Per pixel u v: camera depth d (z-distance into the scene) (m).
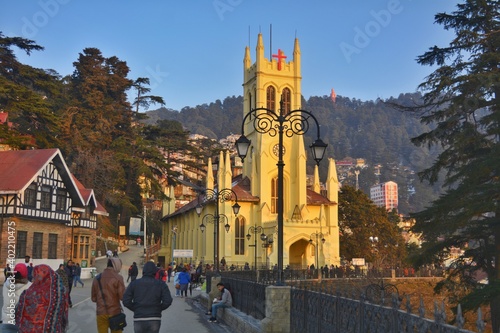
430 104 31.81
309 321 13.23
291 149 76.25
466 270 30.81
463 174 28.58
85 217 53.78
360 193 88.12
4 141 52.44
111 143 90.38
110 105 92.31
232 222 71.25
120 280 11.95
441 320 7.02
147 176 86.94
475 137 29.08
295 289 14.91
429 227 30.64
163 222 102.19
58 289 8.27
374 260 84.81
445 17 32.72
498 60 30.00
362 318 9.77
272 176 74.50
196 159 119.44
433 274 59.91
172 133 107.81
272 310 15.44
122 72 98.62
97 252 76.25
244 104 85.06
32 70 63.34
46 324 8.02
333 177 76.56
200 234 76.88
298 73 81.44
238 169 108.62
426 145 33.53
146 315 10.86
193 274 49.25
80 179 81.06
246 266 59.44
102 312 11.72
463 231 29.95
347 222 86.56
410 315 7.89
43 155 43.41
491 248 29.53
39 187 42.81
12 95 58.69
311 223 69.12
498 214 28.28
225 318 21.12
